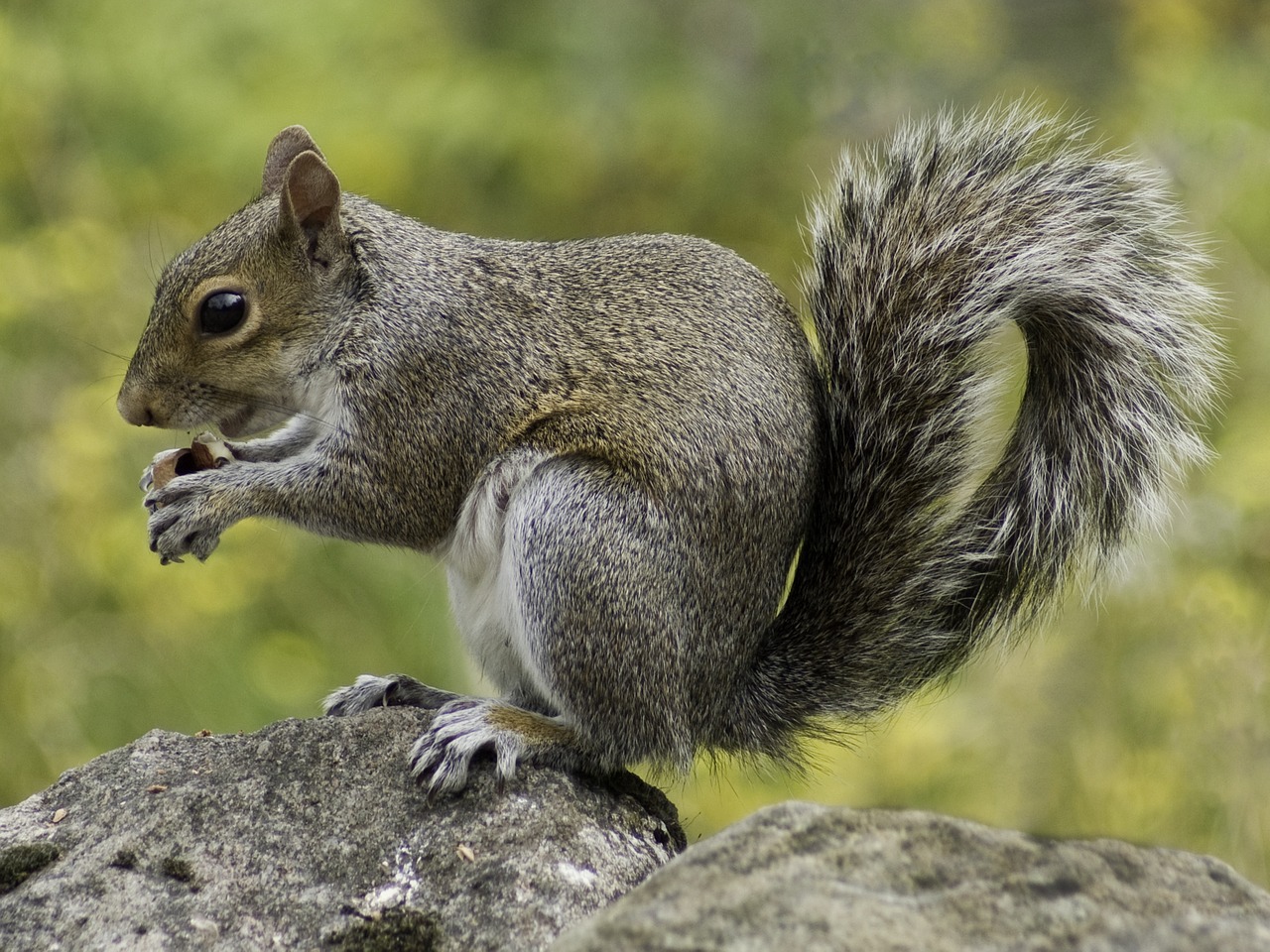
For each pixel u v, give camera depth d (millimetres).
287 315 8945
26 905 6727
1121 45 21750
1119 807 13203
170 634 14906
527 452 8414
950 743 13891
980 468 8820
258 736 7625
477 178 21375
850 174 9258
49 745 14242
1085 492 8789
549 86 21891
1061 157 9164
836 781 14023
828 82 20969
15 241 17188
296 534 15453
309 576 15391
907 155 9250
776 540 8555
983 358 8789
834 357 8930
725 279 8891
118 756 7512
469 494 8695
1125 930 5137
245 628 15219
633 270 8914
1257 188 16219
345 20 21141
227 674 14812
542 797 7461
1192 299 8906
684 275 8875
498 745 7590
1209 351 8914
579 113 21688
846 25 21766
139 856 6957
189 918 6723
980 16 22047
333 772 7426
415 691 8781
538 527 8062
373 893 6891
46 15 19797
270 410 9180
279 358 8984
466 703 7875
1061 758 13602
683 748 8164
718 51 22531
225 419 9133
